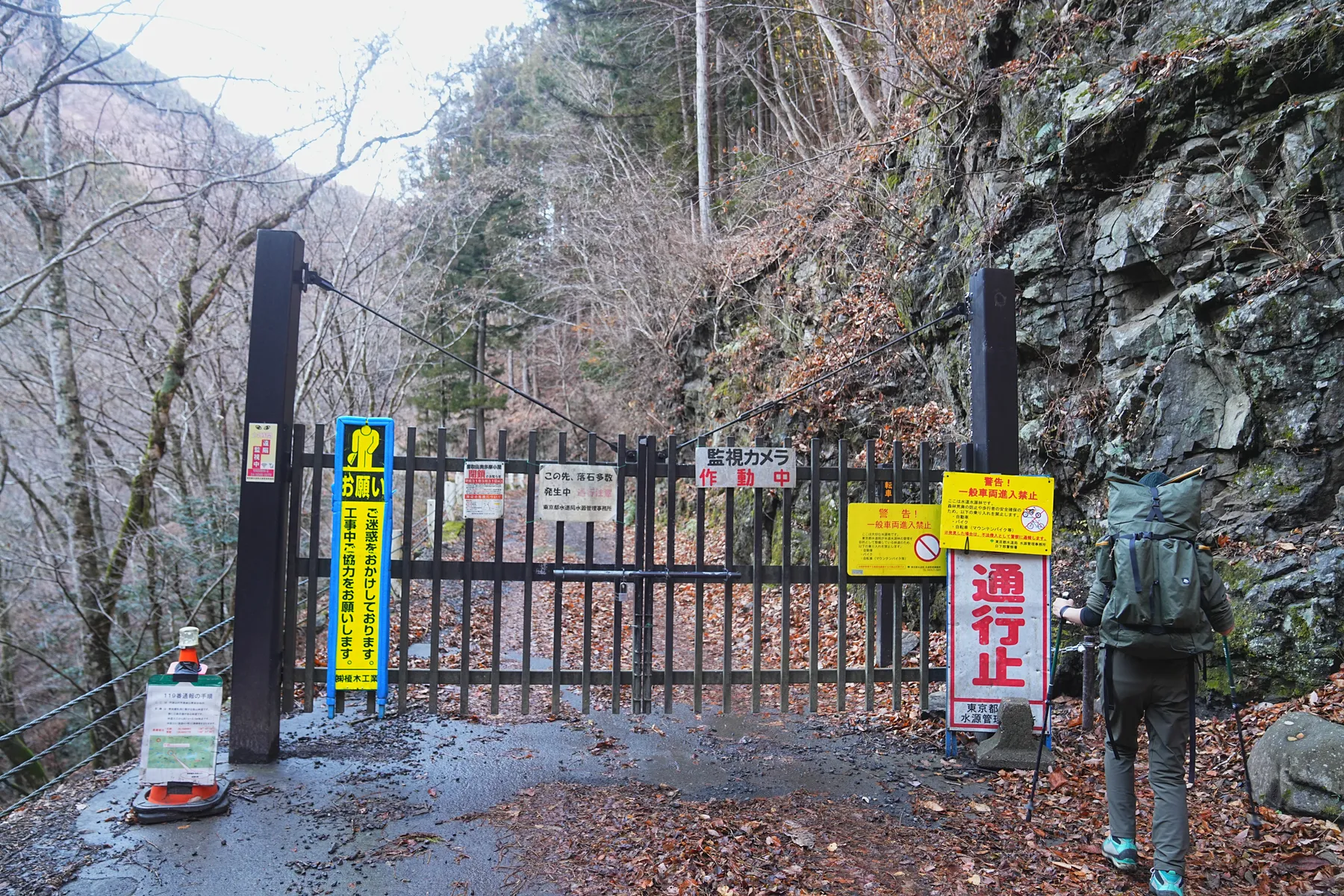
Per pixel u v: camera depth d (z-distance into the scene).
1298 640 4.86
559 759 4.66
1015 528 4.82
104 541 10.13
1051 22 7.68
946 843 3.63
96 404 11.51
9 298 9.76
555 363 30.23
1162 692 3.21
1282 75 5.75
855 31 12.88
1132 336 6.49
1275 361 5.46
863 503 4.94
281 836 3.61
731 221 16.09
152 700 3.83
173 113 9.19
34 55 8.32
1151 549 3.21
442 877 3.26
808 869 3.37
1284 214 5.65
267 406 4.50
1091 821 3.85
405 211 13.63
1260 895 3.15
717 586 11.66
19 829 3.68
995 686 4.77
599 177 20.72
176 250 10.18
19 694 10.32
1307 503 5.30
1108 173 6.86
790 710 5.85
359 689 4.71
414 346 17.30
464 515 4.76
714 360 14.80
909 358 9.26
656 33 19.73
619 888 3.18
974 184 8.34
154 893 3.12
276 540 4.48
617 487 4.88
